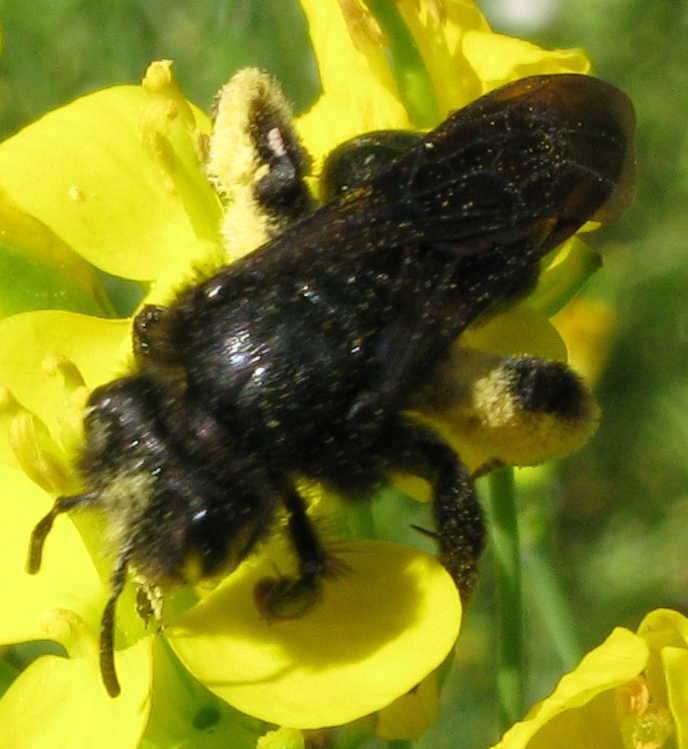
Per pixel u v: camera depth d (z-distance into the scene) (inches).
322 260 2.1
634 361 4.5
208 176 2.3
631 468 4.5
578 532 4.5
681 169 4.8
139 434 2.0
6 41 3.9
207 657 2.1
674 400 4.5
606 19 4.7
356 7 2.5
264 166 2.3
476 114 2.2
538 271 2.3
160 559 2.0
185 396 2.1
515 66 2.5
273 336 2.1
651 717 2.2
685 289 4.5
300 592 2.2
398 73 2.5
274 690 2.1
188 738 2.3
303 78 4.0
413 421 2.3
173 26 4.0
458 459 2.3
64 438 2.2
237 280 2.1
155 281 2.4
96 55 4.0
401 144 2.3
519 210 2.2
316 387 2.1
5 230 2.4
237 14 4.0
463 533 2.2
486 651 3.9
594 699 2.2
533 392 2.3
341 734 2.3
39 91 3.9
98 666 2.2
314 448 2.1
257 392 2.1
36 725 2.2
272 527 2.1
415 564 2.2
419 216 2.2
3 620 2.3
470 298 2.2
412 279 2.2
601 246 4.7
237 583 2.2
